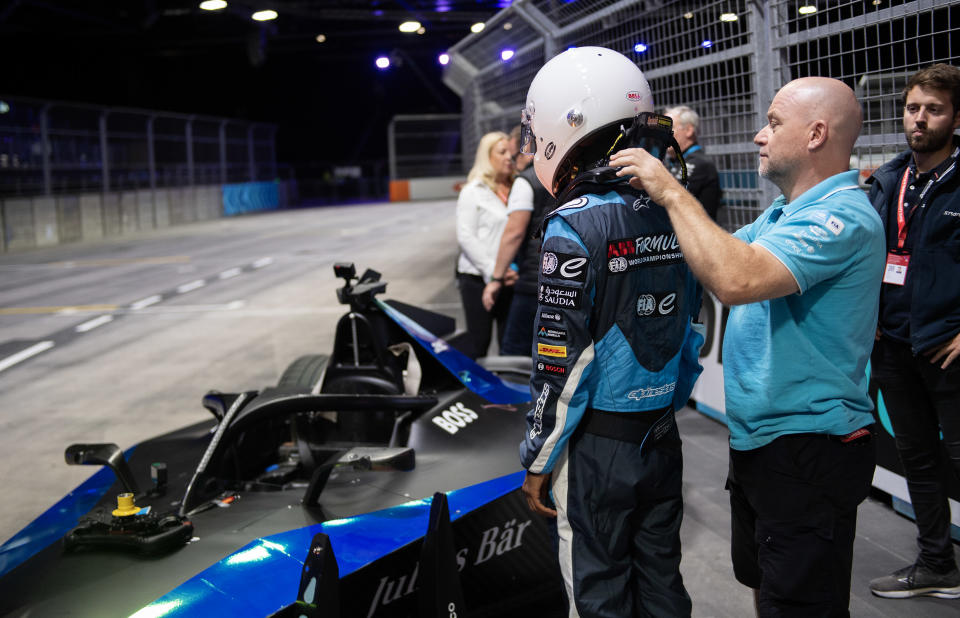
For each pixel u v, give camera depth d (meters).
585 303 1.87
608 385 1.94
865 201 1.93
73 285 13.54
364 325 3.46
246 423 2.83
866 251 1.87
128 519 2.24
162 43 35.28
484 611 2.69
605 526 1.98
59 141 24.89
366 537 2.34
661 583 2.04
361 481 2.78
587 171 1.97
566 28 6.64
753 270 1.77
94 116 26.62
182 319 9.83
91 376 7.25
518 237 4.55
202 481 2.62
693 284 2.09
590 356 1.88
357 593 2.18
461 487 2.75
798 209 1.94
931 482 2.99
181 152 33.03
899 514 3.77
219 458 2.76
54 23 30.59
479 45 10.28
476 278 5.24
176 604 1.94
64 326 9.72
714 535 3.65
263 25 29.39
